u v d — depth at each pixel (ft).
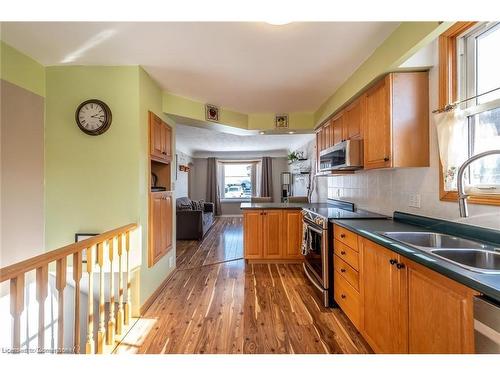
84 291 8.30
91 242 5.37
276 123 12.67
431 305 3.79
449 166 5.43
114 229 7.07
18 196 6.81
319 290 9.34
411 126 6.31
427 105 6.31
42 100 7.57
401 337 4.52
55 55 7.06
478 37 5.31
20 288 3.67
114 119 7.69
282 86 9.28
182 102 10.22
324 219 8.14
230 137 19.60
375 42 6.42
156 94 9.02
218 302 8.53
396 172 7.67
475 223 5.13
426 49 6.10
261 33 6.07
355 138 8.30
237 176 30.66
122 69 7.69
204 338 6.54
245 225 12.59
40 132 7.50
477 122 5.24
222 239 18.47
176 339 6.51
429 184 6.32
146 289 8.21
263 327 7.00
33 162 7.27
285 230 12.59
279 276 10.97
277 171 29.55
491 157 4.96
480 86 5.24
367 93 7.47
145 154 8.18
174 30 5.93
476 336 2.98
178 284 10.11
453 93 5.65
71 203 7.68
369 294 5.71
